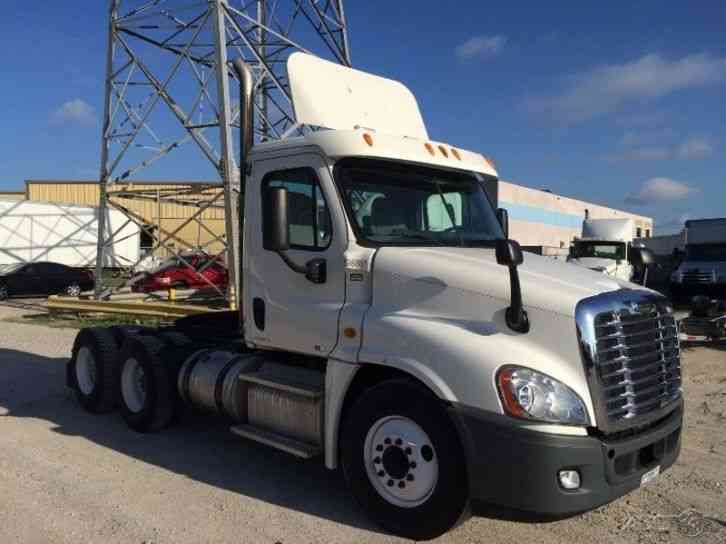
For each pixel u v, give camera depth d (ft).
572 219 165.48
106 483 17.65
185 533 14.67
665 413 14.64
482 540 14.43
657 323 14.79
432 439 13.88
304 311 16.74
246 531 14.82
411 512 14.30
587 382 13.09
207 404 20.01
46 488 17.21
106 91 58.75
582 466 12.81
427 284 14.79
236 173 52.19
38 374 32.14
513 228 136.15
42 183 149.59
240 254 19.01
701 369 35.12
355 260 15.88
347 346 15.66
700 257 77.25
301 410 16.81
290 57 18.30
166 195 63.26
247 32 54.65
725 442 21.71
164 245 64.49
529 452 12.60
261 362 19.04
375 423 14.93
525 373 13.02
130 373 22.84
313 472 18.70
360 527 15.10
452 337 13.87
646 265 19.21
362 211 16.31
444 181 18.11
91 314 58.23
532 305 13.60
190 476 18.28
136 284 76.48
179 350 22.02
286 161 17.33
